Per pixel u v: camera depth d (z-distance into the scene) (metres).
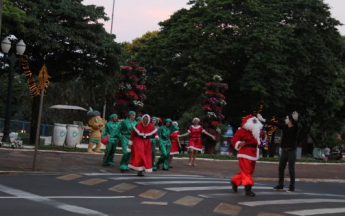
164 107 44.56
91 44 24.16
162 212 7.92
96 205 8.19
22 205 7.69
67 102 42.09
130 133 14.34
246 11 35.44
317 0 36.53
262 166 21.53
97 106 41.09
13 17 21.02
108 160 15.55
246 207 8.73
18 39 23.25
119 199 9.09
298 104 37.53
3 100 53.69
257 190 11.29
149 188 10.63
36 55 25.34
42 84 13.34
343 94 40.97
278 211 8.43
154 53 41.62
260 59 32.84
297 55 34.97
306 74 34.81
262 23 34.19
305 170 21.45
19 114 48.66
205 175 15.43
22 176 11.68
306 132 43.56
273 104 34.78
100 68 26.12
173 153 16.98
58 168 13.91
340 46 38.53
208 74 33.69
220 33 34.50
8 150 17.77
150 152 13.12
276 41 33.00
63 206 7.84
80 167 14.67
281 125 11.55
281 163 11.63
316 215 8.09
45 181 11.04
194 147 18.31
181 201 9.16
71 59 25.39
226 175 16.02
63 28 23.81
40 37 22.80
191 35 36.06
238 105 37.09
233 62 35.94
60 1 24.50
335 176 19.97
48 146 21.44
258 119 10.77
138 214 7.59
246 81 33.12
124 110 26.23
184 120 38.97
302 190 12.70
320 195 11.49
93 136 20.27
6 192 8.98
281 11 36.88
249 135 10.36
